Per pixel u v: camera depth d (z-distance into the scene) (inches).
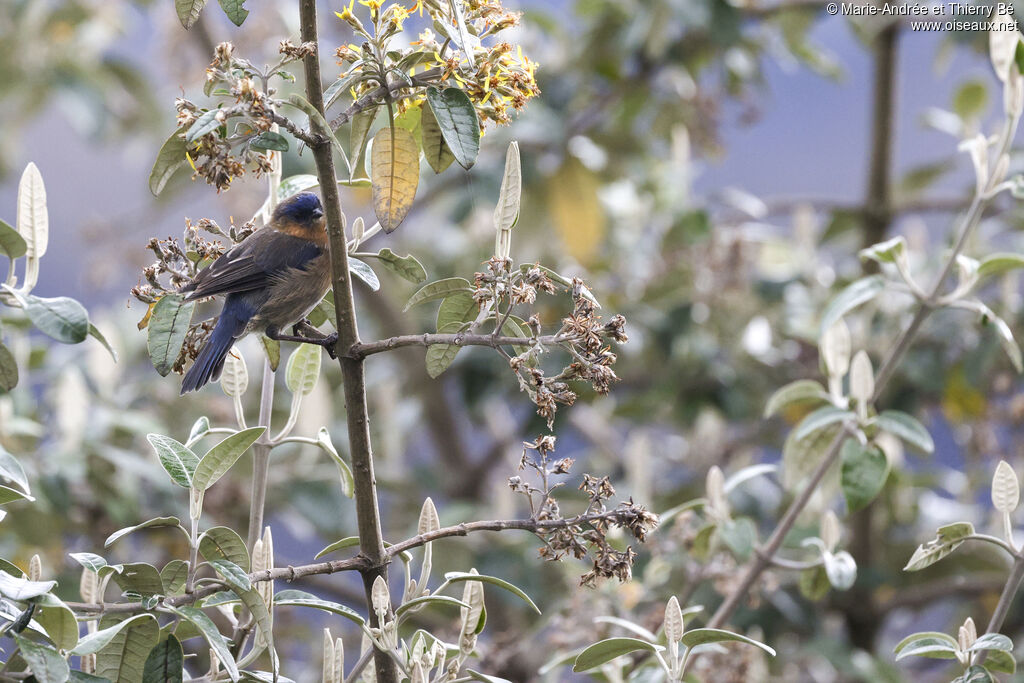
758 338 484.7
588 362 177.3
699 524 326.6
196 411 470.3
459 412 600.4
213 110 170.9
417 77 183.8
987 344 412.2
